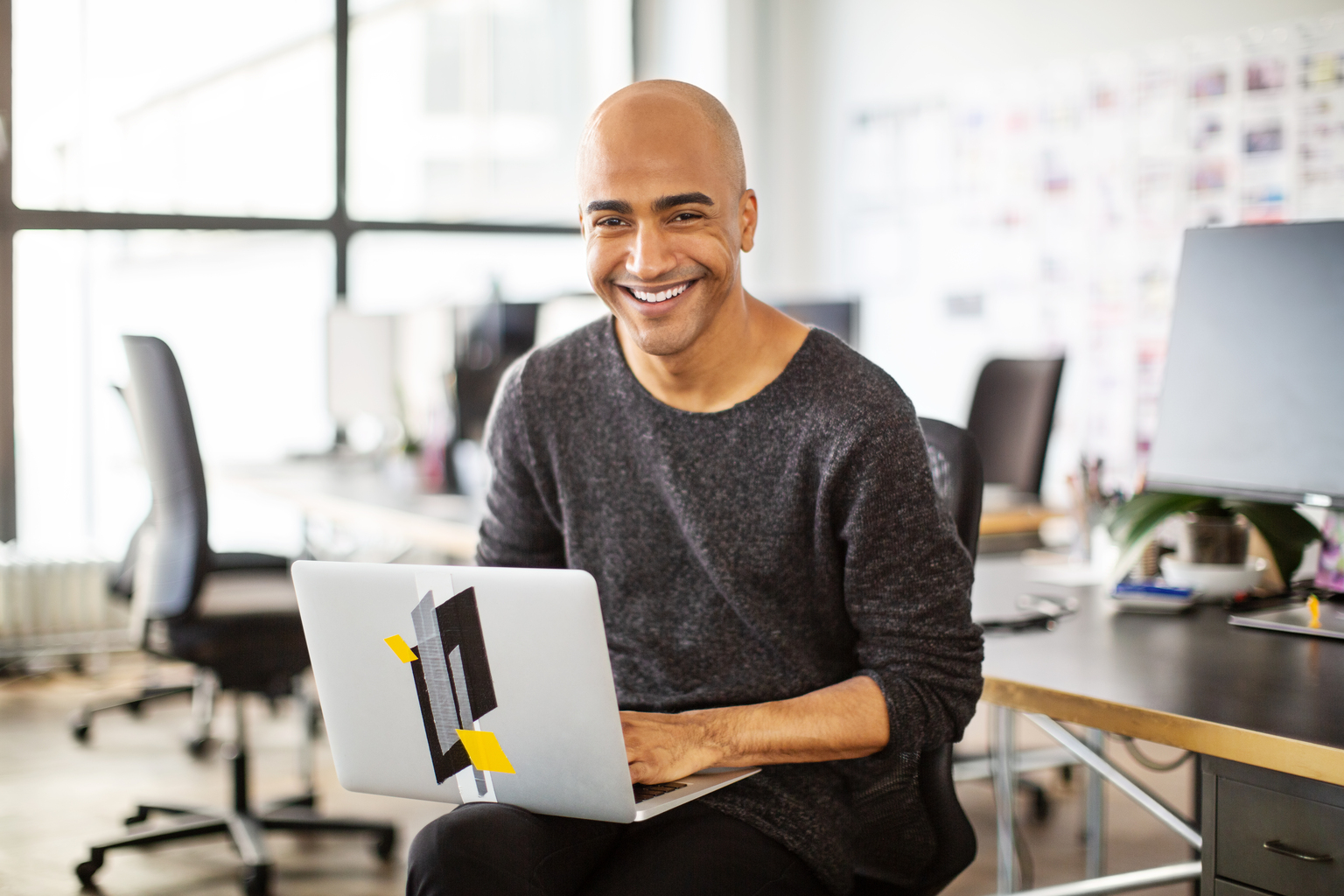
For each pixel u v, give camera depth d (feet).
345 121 16.96
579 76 19.22
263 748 12.38
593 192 4.36
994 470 11.67
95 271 15.71
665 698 4.64
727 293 4.41
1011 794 6.92
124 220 15.69
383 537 15.08
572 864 4.16
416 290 17.67
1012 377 11.73
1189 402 5.77
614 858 4.22
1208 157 14.29
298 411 16.93
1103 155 15.33
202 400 16.39
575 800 3.94
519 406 4.98
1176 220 14.62
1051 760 10.64
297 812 9.71
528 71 18.74
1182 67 14.47
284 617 9.19
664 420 4.64
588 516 4.85
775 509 4.50
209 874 9.20
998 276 16.63
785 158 19.60
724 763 4.16
